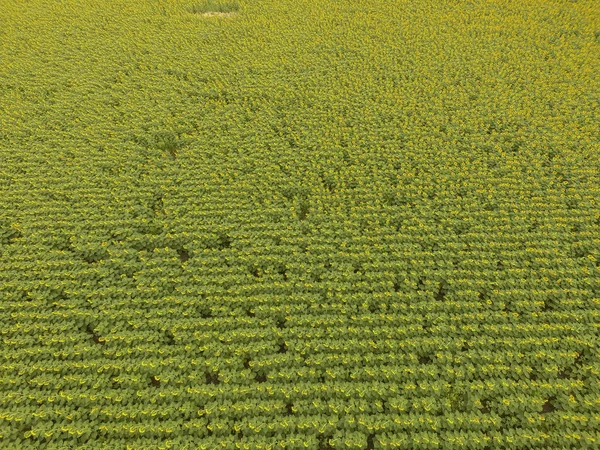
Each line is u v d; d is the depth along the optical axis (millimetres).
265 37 23672
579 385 10453
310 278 12977
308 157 17047
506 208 14680
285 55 22297
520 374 10703
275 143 17484
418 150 16797
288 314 12188
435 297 12812
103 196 15516
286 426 9867
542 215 14406
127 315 12117
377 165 16500
